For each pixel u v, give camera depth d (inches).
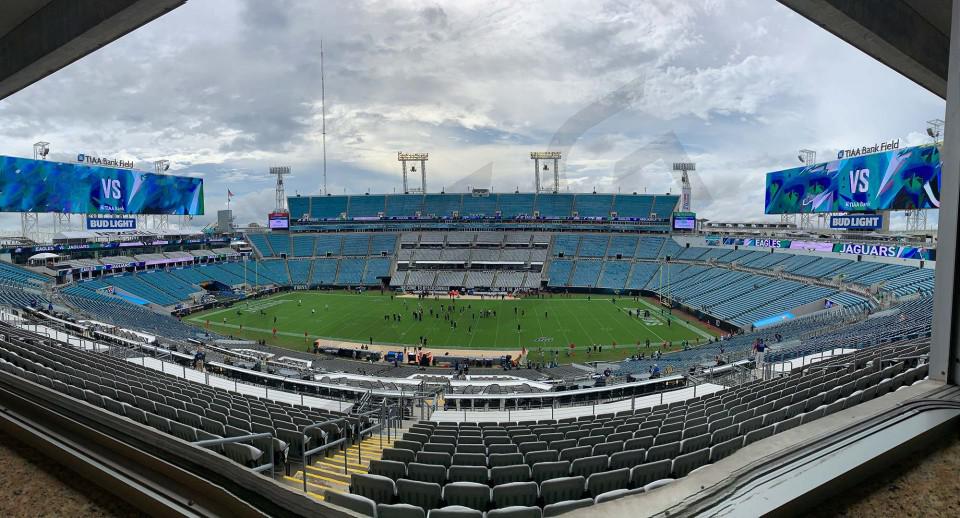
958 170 171.8
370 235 3937.0
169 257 3203.7
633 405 653.3
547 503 281.9
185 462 164.2
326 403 748.0
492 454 370.0
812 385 534.0
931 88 393.7
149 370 797.2
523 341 1902.1
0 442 197.5
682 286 2800.2
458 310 2534.5
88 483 167.2
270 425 449.1
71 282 2384.4
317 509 132.6
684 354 1544.0
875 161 1836.9
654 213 3804.1
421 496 279.9
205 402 544.7
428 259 3634.4
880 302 1630.2
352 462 426.9
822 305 1873.8
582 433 471.5
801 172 2244.1
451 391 961.5
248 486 148.1
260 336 1989.4
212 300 2701.8
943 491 133.6
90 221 2711.6
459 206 4188.0
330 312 2503.7
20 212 2413.9
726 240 3063.5
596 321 2257.6
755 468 133.9
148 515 149.0
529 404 865.5
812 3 289.4
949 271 181.6
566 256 3494.1
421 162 4557.1
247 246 3828.7
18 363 598.9
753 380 821.9
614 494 208.4
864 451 141.9
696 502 118.4
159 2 304.0
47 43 353.7
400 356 1647.4
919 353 534.6
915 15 329.7
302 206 4313.5
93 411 208.7
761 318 1987.0
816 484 125.5
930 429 155.4
